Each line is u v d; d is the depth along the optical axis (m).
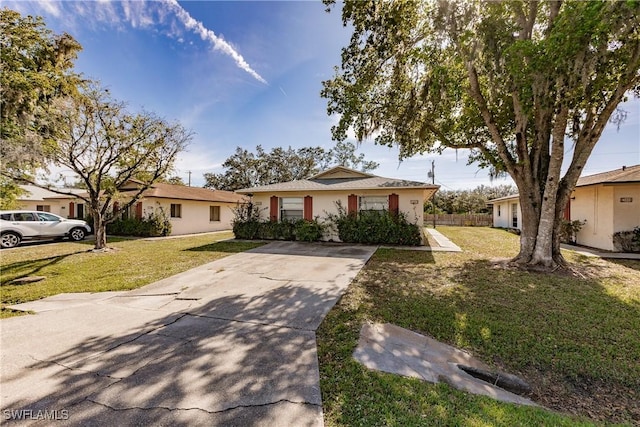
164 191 15.91
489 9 5.65
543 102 5.23
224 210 20.00
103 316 3.96
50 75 8.00
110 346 3.08
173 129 10.22
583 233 10.39
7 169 7.44
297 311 4.09
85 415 2.01
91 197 9.55
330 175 14.02
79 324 3.68
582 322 3.64
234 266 7.09
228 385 2.36
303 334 3.36
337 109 8.22
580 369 2.72
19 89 6.84
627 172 9.77
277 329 3.50
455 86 6.48
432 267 6.74
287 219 12.53
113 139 9.25
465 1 5.77
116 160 9.62
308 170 29.52
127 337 3.30
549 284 5.27
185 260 7.87
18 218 11.17
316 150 29.86
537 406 2.22
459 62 6.77
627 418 2.17
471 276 5.86
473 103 7.46
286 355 2.87
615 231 8.95
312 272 6.40
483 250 9.29
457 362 2.83
